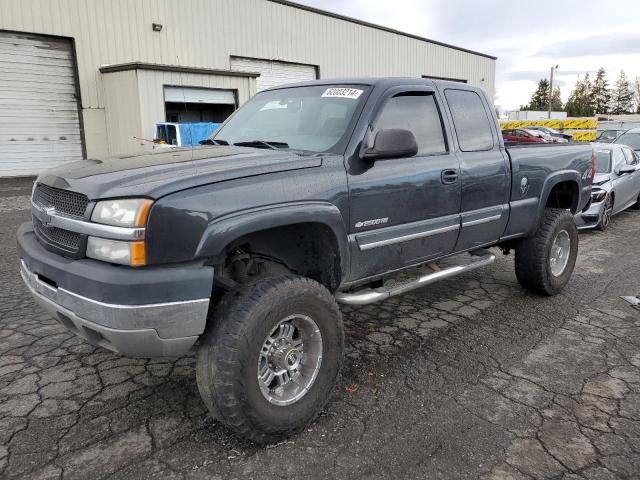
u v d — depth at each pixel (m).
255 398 2.79
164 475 2.66
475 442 2.97
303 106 3.99
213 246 2.66
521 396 3.49
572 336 4.51
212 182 2.74
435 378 3.74
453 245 4.30
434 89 4.21
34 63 15.94
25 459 2.76
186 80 16.95
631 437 3.03
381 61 28.16
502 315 5.02
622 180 10.13
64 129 16.80
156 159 3.19
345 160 3.38
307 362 3.13
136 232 2.51
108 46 17.30
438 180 3.98
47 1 15.81
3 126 15.67
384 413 3.28
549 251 5.27
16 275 5.97
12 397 3.38
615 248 8.02
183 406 3.31
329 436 3.03
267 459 2.81
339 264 3.36
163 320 2.57
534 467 2.76
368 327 4.70
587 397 3.48
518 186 4.85
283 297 2.87
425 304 5.32
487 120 4.69
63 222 2.80
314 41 24.34
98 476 2.64
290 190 3.02
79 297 2.63
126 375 3.69
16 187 13.99
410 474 2.70
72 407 3.28
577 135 33.44
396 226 3.73
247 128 4.17
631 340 4.43
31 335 4.32
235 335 2.72
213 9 20.19
